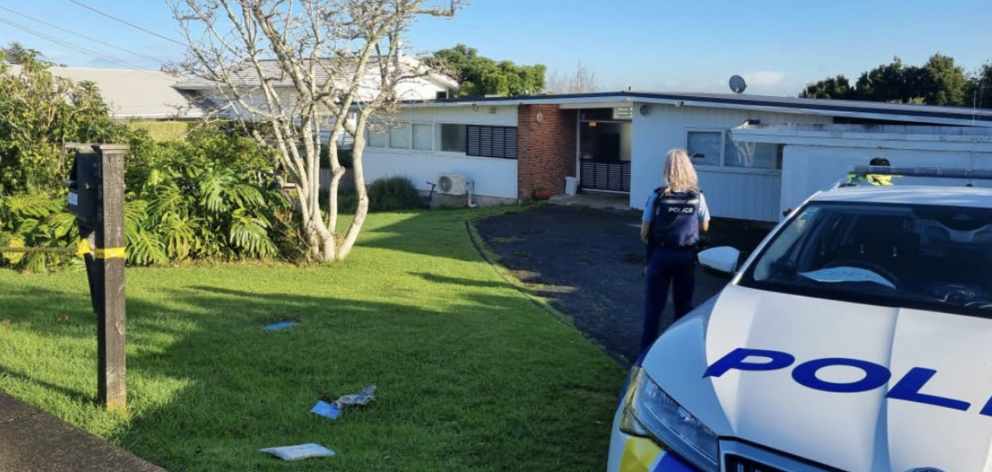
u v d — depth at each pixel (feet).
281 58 32.42
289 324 23.45
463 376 18.43
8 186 40.29
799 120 49.03
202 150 43.34
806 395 9.04
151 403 15.66
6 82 40.11
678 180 19.43
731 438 8.82
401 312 25.40
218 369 18.37
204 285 29.35
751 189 51.93
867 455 8.13
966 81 110.01
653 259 19.76
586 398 17.16
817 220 14.28
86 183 14.82
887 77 113.70
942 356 9.53
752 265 13.47
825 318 10.90
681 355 10.53
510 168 64.34
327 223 41.09
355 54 34.81
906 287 12.21
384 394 16.97
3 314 23.43
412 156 71.26
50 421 13.94
